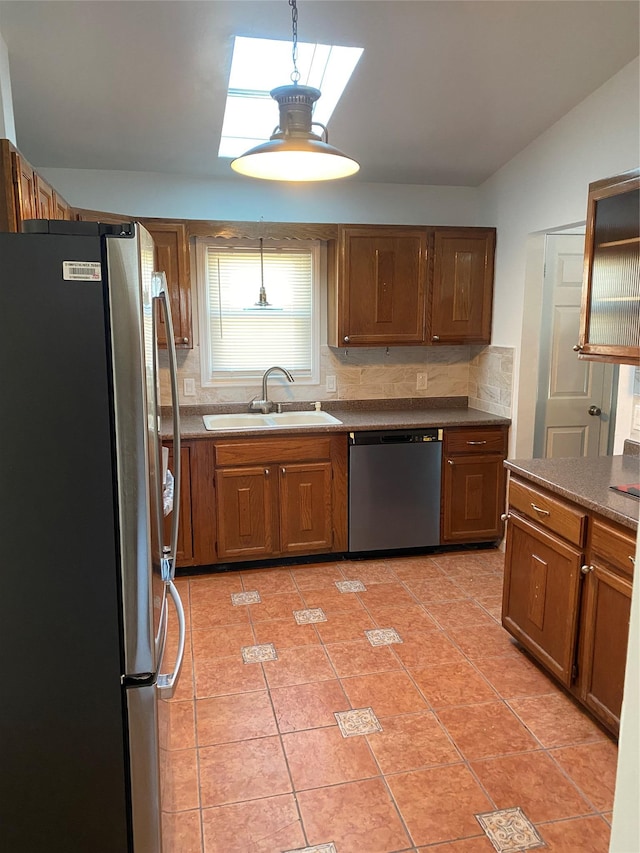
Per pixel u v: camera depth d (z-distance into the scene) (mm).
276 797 1928
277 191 3889
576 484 2375
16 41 2402
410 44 2580
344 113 3125
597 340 2559
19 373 1243
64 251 1228
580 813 1862
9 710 1325
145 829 1414
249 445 3535
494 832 1790
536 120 3236
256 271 4004
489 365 4090
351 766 2061
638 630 727
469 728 2250
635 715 733
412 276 3861
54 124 3049
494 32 2510
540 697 2439
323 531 3725
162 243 3553
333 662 2684
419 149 3549
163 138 3240
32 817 1367
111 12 2289
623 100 2775
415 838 1772
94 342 1255
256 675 2588
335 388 4227
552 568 2432
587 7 2363
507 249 3811
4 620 1298
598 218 2520
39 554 1290
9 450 1258
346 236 3750
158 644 1423
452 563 3787
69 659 1327
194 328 3961
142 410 1278
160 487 1476
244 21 2389
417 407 4348
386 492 3750
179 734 2223
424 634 2920
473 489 3861
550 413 3881
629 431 2902
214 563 3617
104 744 1366
